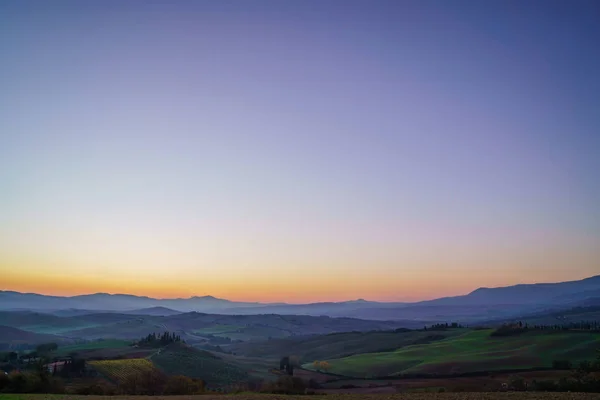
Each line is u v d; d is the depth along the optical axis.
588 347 188.62
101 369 144.88
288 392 92.81
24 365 144.38
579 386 80.38
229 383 158.50
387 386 137.38
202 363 198.38
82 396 70.88
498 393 71.38
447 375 159.00
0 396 68.50
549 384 88.44
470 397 66.00
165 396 73.56
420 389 122.19
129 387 109.06
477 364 176.00
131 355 191.88
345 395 78.88
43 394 75.25
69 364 146.12
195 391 95.00
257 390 102.12
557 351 188.50
